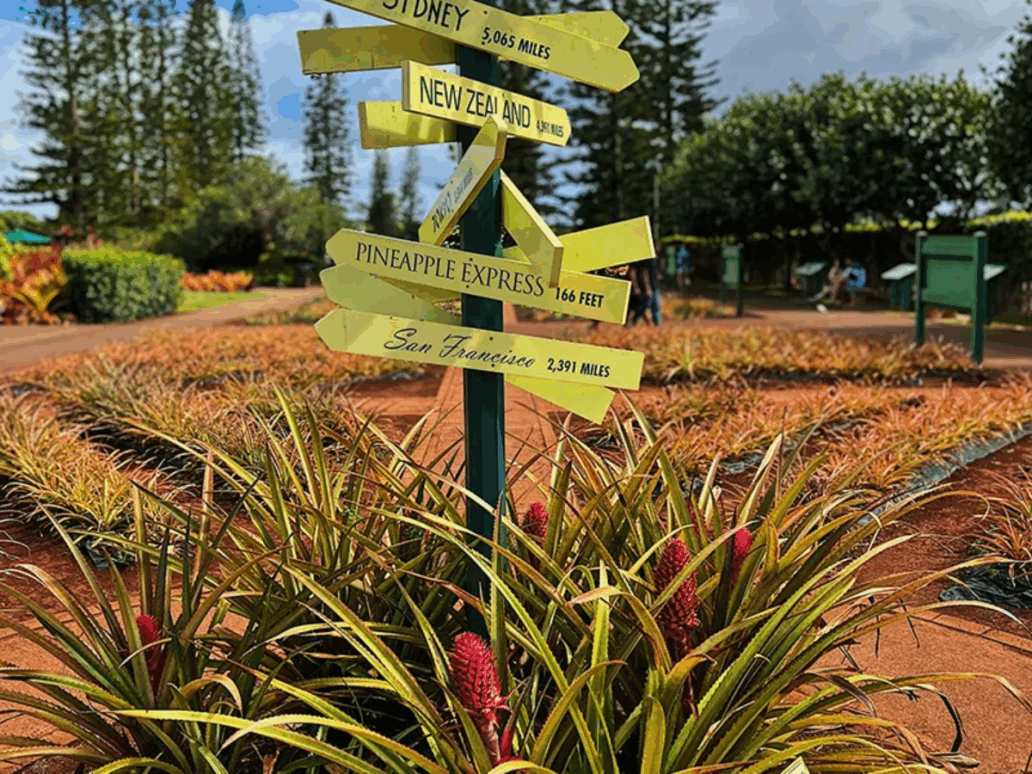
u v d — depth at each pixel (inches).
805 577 85.7
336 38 88.2
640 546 90.6
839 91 1171.3
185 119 2230.6
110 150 1819.6
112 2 1934.1
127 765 72.9
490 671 67.8
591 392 96.1
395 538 104.2
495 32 87.7
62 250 887.7
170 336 522.3
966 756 81.5
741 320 702.5
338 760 67.0
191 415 237.1
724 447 217.3
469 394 92.0
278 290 1523.1
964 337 539.2
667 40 1951.3
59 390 319.9
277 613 87.2
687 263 1306.6
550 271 82.4
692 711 72.2
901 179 992.9
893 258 1075.3
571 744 76.2
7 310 772.6
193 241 1836.9
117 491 178.5
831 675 71.6
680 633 77.6
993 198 975.0
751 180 1206.3
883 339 494.6
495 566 81.4
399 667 73.8
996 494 193.6
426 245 87.0
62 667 123.3
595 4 1577.3
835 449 217.0
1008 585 149.4
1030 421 262.8
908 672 120.6
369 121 87.2
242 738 82.5
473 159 84.5
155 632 82.7
